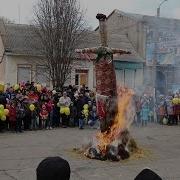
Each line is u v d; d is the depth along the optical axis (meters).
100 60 11.35
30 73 30.92
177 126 20.61
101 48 11.23
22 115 17.42
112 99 11.38
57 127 19.31
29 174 9.45
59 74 28.50
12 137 15.67
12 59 30.61
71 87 21.27
